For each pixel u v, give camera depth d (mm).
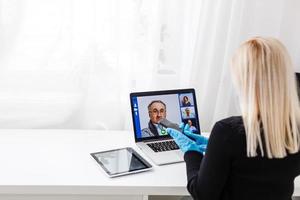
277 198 1119
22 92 1762
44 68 1744
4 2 1636
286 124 1053
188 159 1276
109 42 1738
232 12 1768
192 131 1624
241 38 1821
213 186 1098
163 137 1609
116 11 1693
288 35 1875
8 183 1253
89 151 1527
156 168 1403
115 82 1788
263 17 1834
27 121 1799
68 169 1367
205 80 1861
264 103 1031
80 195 1322
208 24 1780
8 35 1673
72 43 1720
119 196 1331
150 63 1782
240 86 1076
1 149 1500
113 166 1386
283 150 1055
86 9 1690
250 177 1085
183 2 1749
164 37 1783
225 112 1873
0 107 1760
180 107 1636
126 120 1852
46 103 1786
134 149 1559
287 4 1834
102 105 1818
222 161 1071
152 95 1612
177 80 1845
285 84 1043
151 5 1722
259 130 1037
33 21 1683
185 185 1296
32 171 1339
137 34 1746
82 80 1772
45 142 1594
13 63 1720
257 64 1042
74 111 1814
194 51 1796
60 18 1690
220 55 1832
